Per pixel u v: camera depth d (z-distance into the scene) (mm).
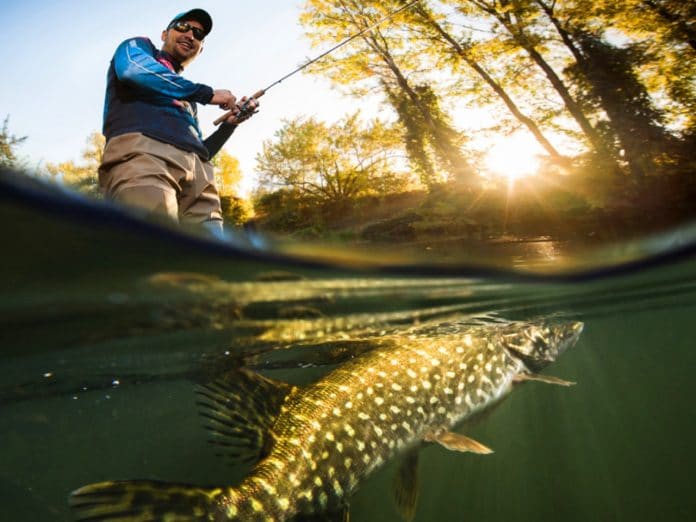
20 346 2146
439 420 3350
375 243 7602
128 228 1588
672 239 4383
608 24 9961
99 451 3598
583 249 5473
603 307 5043
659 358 8070
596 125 9836
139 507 2256
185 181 3768
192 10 4207
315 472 2641
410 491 3088
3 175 1324
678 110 9219
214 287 2119
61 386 3072
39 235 1502
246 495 2404
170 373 3221
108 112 3686
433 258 2879
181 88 3668
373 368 3260
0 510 2998
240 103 4406
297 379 4094
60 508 3055
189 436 3791
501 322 3982
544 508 3689
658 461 4500
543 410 5570
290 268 2271
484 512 3621
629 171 8797
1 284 1638
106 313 2008
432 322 3512
